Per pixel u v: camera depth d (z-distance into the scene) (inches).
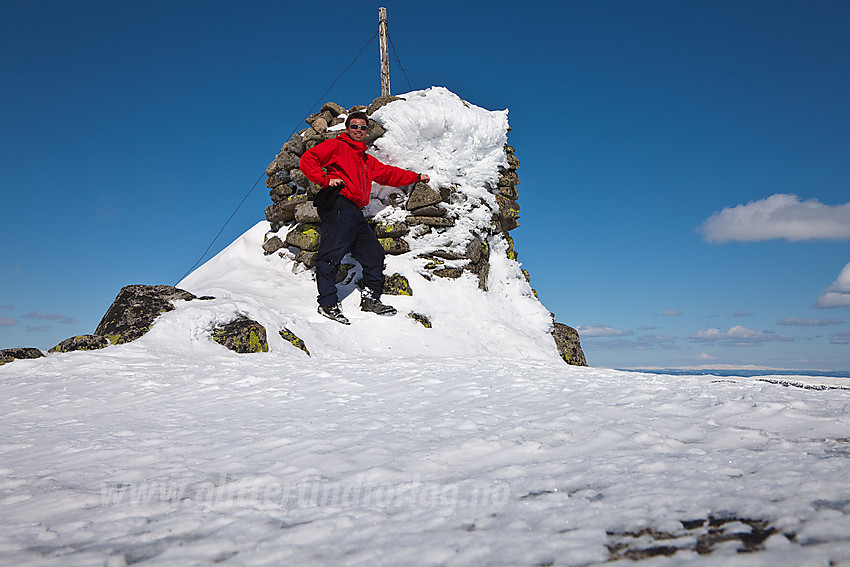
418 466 89.9
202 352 266.5
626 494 71.7
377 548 59.8
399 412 137.1
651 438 100.4
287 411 145.1
